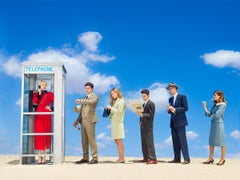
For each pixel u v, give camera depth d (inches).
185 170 381.4
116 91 450.3
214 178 336.8
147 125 443.2
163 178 330.6
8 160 515.2
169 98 472.1
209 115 455.5
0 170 378.9
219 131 448.5
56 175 342.6
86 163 450.6
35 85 467.5
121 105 445.4
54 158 454.0
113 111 442.3
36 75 466.9
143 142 458.6
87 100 440.8
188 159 451.5
